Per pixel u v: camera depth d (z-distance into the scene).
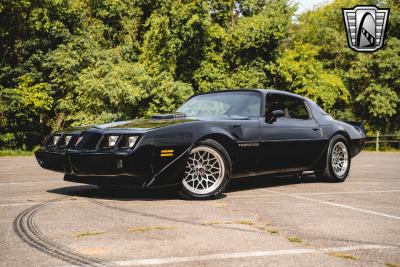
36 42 20.22
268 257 2.47
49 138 4.90
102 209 3.88
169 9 20.11
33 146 19.53
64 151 4.51
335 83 23.02
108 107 17.77
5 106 17.66
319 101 23.36
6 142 18.33
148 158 4.11
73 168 4.38
